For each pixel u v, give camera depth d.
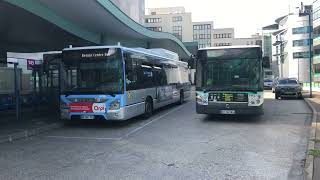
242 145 10.95
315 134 12.32
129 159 9.26
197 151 10.13
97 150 10.45
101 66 14.95
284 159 9.16
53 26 22.02
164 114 19.69
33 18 19.47
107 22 24.56
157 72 19.86
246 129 14.12
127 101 15.26
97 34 28.83
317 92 43.19
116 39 32.97
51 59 17.44
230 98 15.69
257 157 9.38
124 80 14.95
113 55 14.91
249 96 15.55
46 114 19.30
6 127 14.35
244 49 15.73
